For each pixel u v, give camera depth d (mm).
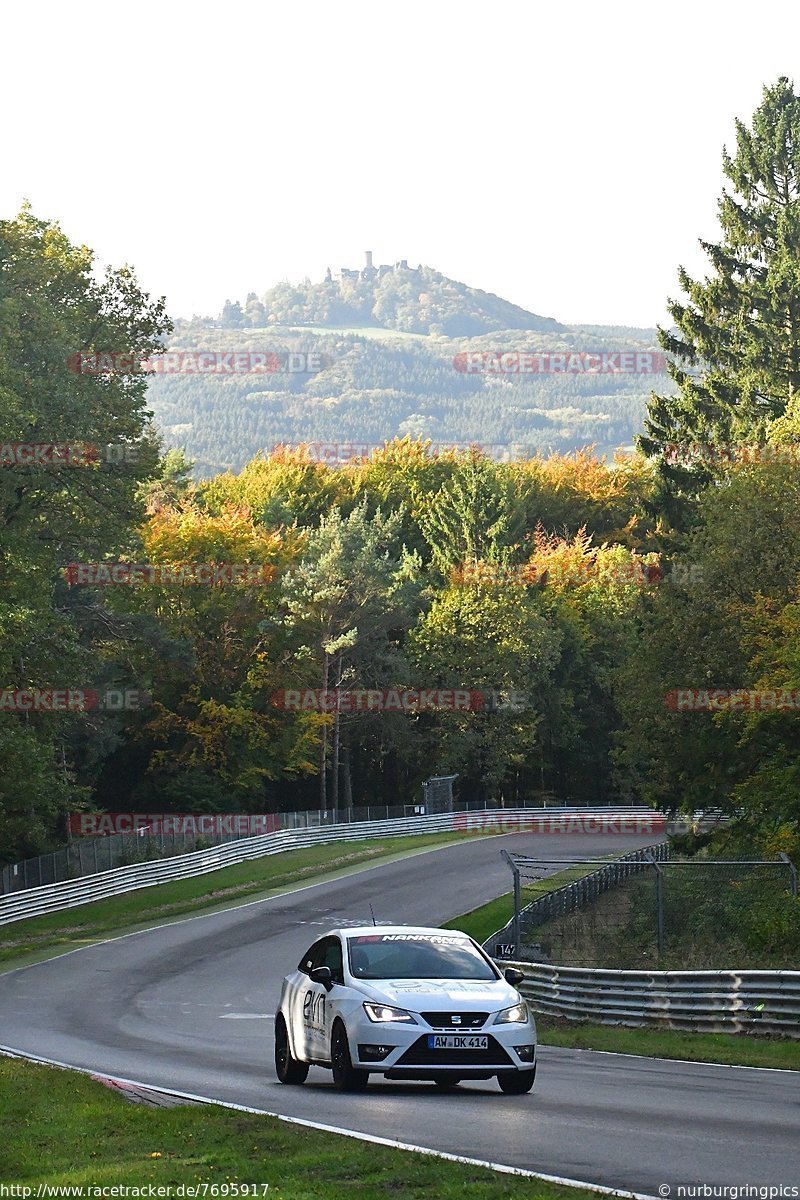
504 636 139750
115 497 73500
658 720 68688
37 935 73062
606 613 152375
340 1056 22172
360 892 86188
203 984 56000
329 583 130000
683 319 108062
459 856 103000
